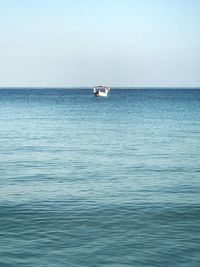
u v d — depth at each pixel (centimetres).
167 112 8469
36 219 1440
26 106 11200
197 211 1539
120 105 11550
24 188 1928
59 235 1280
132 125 5634
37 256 1123
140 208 1578
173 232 1310
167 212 1525
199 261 1093
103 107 10575
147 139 4016
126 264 1075
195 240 1239
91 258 1110
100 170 2411
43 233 1299
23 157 2897
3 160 2758
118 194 1809
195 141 3834
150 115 7625
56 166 2541
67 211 1536
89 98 17375
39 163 2652
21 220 1430
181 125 5581
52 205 1620
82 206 1606
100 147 3447
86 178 2172
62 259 1104
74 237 1262
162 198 1738
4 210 1550
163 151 3200
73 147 3444
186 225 1380
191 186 1978
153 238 1255
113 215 1488
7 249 1170
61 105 11669
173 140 3919
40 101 14475
